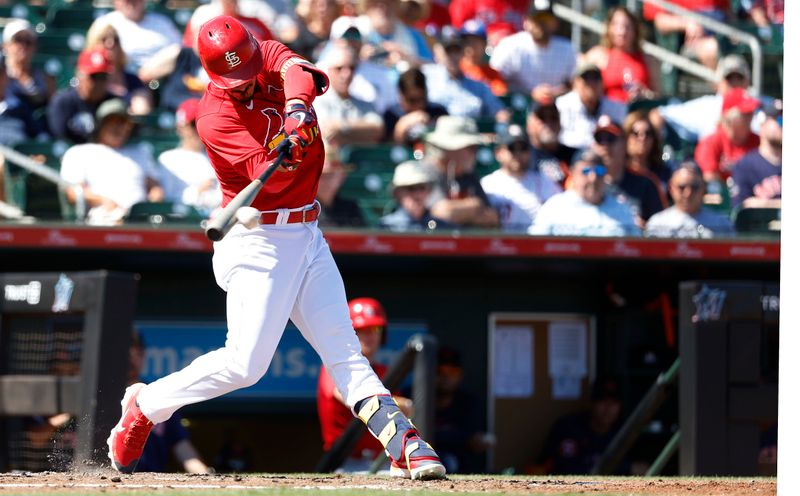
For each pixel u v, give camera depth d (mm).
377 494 13062
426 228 31469
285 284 14523
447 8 40938
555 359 35281
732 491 14750
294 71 13805
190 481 15305
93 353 22219
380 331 26719
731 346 23906
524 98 37406
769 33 42719
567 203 32281
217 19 13836
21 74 34438
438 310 34500
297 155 13469
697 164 33469
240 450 34812
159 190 32000
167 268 33344
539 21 38000
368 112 34062
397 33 37469
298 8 37969
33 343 23875
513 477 17750
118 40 34375
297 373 33938
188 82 35156
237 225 14523
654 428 34281
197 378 15352
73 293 22656
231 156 14109
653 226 32969
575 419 33719
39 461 23688
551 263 32469
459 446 33219
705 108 36562
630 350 34562
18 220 30328
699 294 23875
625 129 34031
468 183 32125
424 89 34719
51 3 39281
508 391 35031
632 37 38531
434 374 24656
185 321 33438
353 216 32156
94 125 32969
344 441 24344
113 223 29953
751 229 33281
